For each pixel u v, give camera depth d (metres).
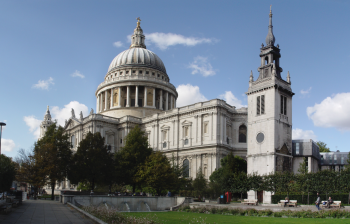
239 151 100.38
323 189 60.50
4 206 38.28
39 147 88.81
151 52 154.88
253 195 73.81
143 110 134.12
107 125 123.25
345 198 58.97
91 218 32.50
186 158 102.56
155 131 115.00
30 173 81.31
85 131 124.81
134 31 164.62
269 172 69.94
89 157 80.12
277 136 76.00
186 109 106.06
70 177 81.94
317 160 93.38
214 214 49.00
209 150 96.12
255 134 78.81
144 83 138.62
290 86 83.69
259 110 79.31
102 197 56.62
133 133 87.38
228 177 73.06
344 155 110.00
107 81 144.62
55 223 30.72
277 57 83.69
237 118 103.94
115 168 80.56
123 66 144.88
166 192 83.94
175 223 35.69
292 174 65.00
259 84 80.31
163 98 144.88
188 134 104.19
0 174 71.19
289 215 43.22
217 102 97.88
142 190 88.62
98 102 150.88
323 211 42.62
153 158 80.94
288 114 81.19
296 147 84.31
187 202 62.50
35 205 50.78
